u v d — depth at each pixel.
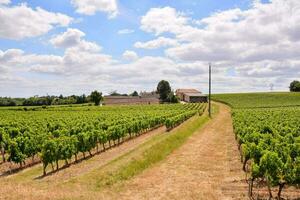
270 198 18.83
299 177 18.58
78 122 55.50
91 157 32.50
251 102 148.38
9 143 28.84
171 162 29.19
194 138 46.12
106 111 98.81
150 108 113.56
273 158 18.66
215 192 19.89
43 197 16.50
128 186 21.27
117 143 42.38
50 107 121.69
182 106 123.44
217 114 97.44
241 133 35.53
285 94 176.62
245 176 23.81
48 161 25.42
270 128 38.88
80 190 19.38
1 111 102.56
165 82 182.62
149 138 46.12
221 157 31.42
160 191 20.09
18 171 27.09
